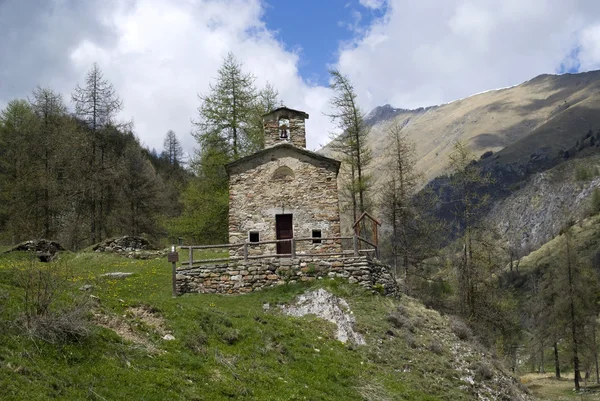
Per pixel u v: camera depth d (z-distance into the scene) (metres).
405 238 38.56
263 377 12.15
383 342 18.03
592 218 132.88
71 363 9.70
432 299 36.31
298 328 16.59
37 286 11.32
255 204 27.28
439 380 16.69
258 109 40.59
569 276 48.91
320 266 22.70
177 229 38.31
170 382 10.23
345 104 40.50
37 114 47.78
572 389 47.78
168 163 103.38
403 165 40.44
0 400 7.76
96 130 44.59
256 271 22.53
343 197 41.38
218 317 14.66
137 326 12.38
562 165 186.75
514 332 48.56
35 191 42.59
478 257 36.62
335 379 13.84
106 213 50.75
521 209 178.38
